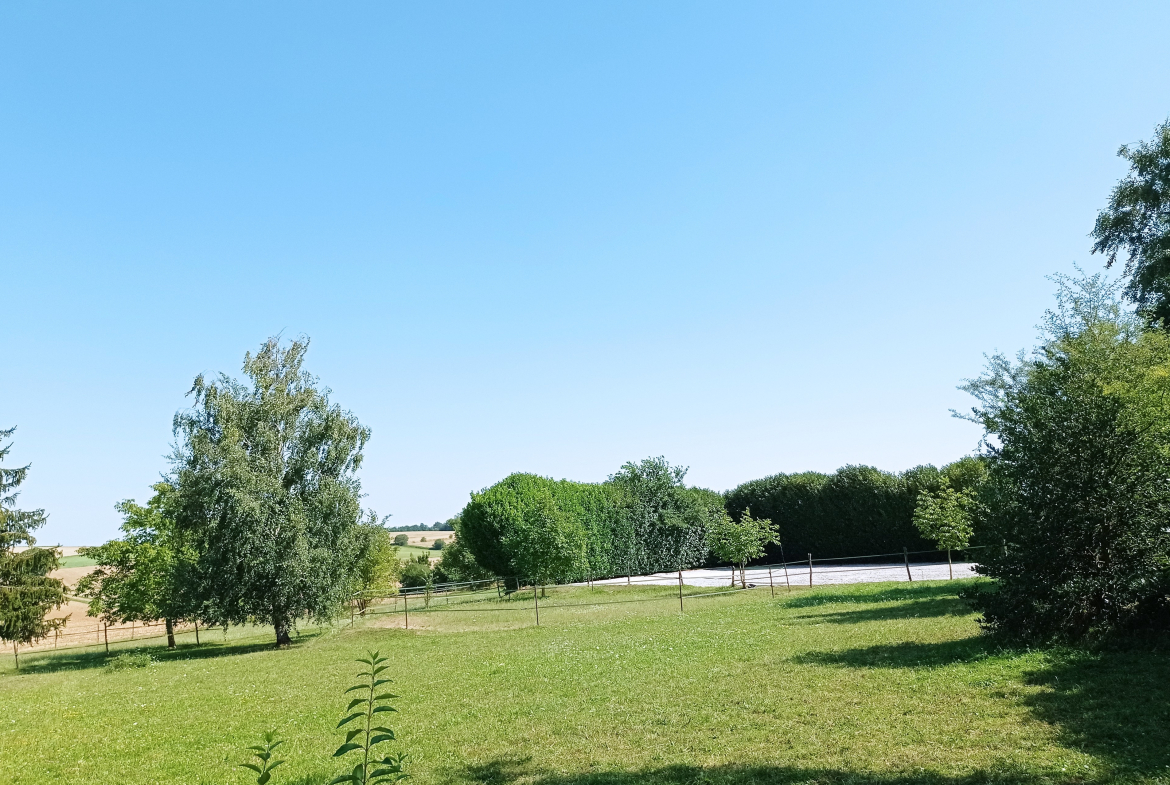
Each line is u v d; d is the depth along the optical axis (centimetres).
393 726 1166
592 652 1811
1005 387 1955
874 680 1138
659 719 1053
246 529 2788
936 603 2117
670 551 5162
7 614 3088
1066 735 796
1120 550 1213
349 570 3228
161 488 3384
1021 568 1298
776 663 1380
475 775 877
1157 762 693
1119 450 1234
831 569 4462
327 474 3092
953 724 879
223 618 2800
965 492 3059
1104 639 1188
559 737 1014
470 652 2070
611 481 5197
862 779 734
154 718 1394
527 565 3981
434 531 13475
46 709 1612
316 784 882
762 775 778
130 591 3294
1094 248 3120
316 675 1862
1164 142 2750
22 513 3425
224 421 2945
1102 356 1434
